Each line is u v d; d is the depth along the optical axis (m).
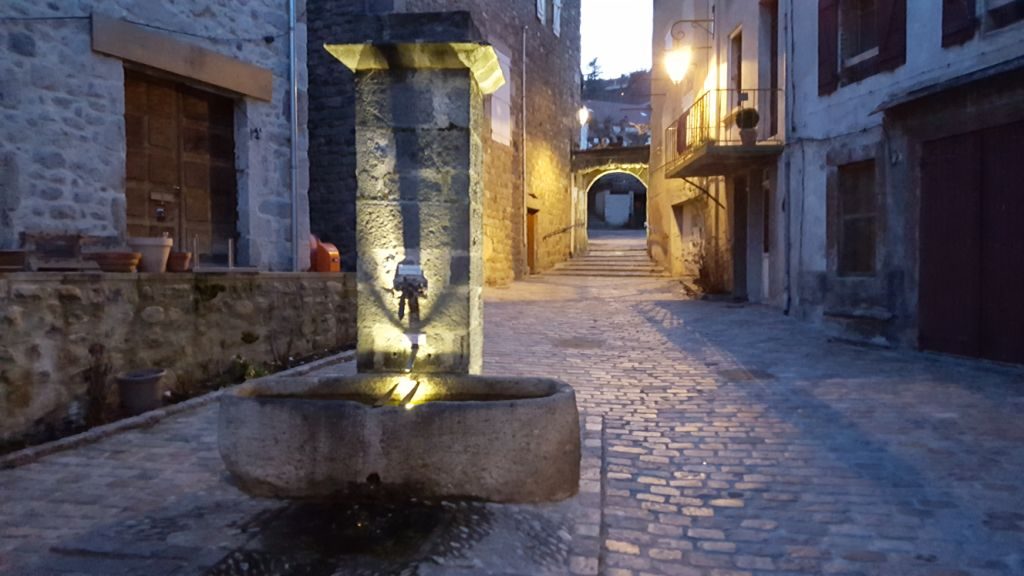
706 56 15.06
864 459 4.25
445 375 3.81
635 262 20.30
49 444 4.27
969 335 6.95
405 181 3.85
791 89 10.42
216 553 2.82
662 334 9.26
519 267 17.72
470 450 3.32
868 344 8.15
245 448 3.40
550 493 3.40
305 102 8.74
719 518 3.42
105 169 6.30
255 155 7.98
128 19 6.46
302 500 3.39
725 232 13.97
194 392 6.09
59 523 3.17
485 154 15.30
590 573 2.74
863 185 8.71
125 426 4.77
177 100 7.34
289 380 3.78
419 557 2.80
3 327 4.52
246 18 7.81
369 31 3.80
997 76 6.36
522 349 8.14
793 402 5.64
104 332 5.32
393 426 3.32
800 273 10.21
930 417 5.08
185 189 7.41
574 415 3.49
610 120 36.97
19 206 5.67
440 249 3.85
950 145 7.11
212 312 6.43
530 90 18.42
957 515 3.41
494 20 15.88
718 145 11.15
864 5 8.85
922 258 7.50
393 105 3.84
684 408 5.51
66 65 5.98
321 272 8.04
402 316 3.85
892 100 7.49
